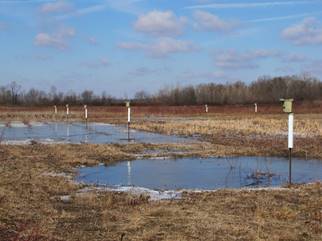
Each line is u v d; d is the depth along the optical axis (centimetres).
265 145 2455
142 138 2962
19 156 1972
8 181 1334
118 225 917
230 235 851
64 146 2372
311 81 10288
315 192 1253
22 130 3709
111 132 3478
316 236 859
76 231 877
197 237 838
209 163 1931
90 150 2216
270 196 1198
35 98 10756
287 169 1784
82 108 7850
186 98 10188
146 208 1057
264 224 924
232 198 1173
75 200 1155
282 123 3719
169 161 1992
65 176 1544
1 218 929
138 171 1727
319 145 2425
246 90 10238
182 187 1427
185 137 3012
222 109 6688
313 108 6562
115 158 2025
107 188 1363
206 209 1050
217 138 2878
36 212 1006
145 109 7006
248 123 3825
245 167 1827
